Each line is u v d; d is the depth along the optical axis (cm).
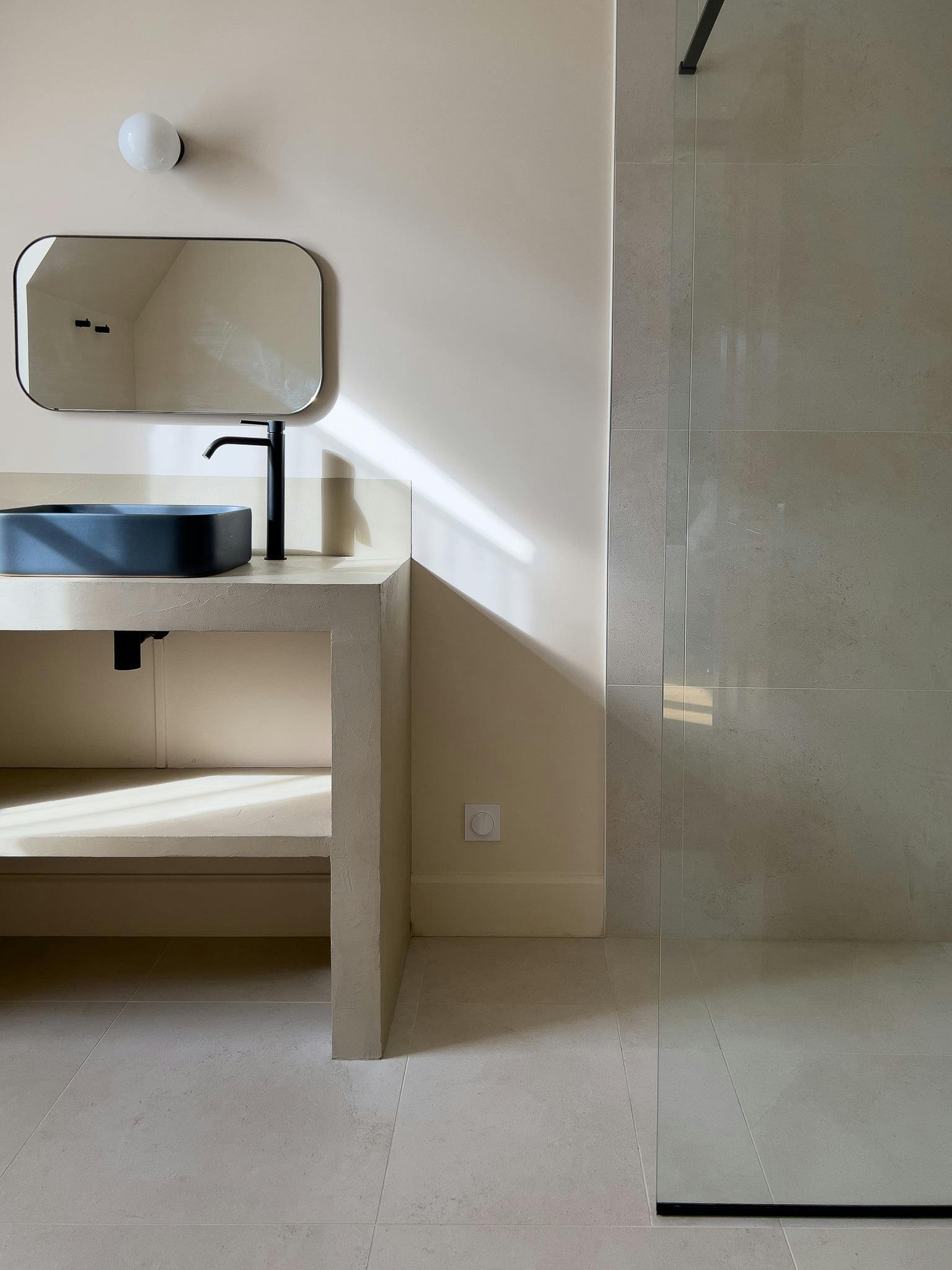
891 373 139
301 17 219
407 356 227
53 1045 191
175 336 226
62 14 219
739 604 147
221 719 234
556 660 234
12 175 223
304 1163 157
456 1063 184
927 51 135
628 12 217
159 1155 159
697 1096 148
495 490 230
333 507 231
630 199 221
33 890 238
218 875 238
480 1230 143
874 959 145
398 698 207
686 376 149
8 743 235
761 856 147
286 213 224
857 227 139
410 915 238
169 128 215
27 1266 136
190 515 184
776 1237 143
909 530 139
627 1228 144
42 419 229
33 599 177
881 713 142
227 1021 200
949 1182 147
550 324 226
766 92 141
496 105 221
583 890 238
